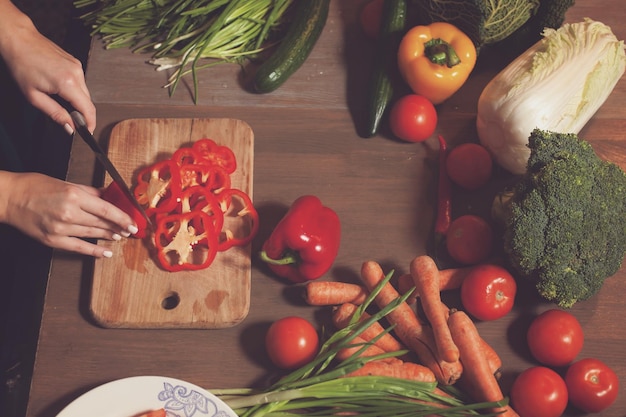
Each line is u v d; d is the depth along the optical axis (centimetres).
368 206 158
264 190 158
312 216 146
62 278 149
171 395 134
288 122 164
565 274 143
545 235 142
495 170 161
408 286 149
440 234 154
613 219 144
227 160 156
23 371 177
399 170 161
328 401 137
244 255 150
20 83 153
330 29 173
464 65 159
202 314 146
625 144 164
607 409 143
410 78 161
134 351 146
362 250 154
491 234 151
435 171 161
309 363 138
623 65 158
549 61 153
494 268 146
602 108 167
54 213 142
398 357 146
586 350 148
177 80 164
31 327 179
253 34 169
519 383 141
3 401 176
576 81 153
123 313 146
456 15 160
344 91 167
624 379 146
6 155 170
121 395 134
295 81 168
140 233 149
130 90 165
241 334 147
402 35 166
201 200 154
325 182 159
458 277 150
